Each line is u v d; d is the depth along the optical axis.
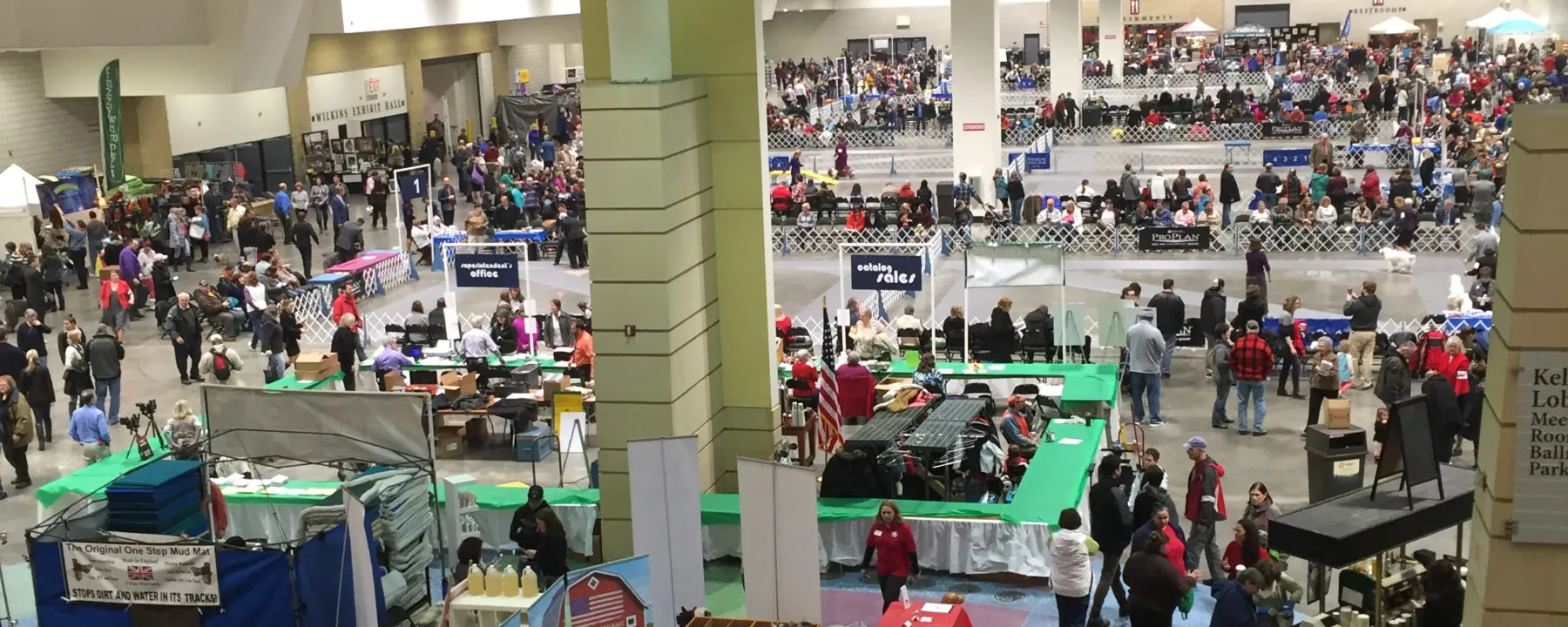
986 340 19.80
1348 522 9.68
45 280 26.31
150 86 31.55
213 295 24.00
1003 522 13.62
